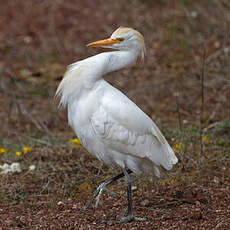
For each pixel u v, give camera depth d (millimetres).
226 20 18359
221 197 8812
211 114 13156
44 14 20812
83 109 7832
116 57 8180
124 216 8070
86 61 7992
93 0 21641
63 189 9469
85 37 18953
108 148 8008
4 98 14867
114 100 7805
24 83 15898
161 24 19312
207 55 16688
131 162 8117
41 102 14695
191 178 9656
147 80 15688
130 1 21375
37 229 7672
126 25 19438
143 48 8422
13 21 20453
